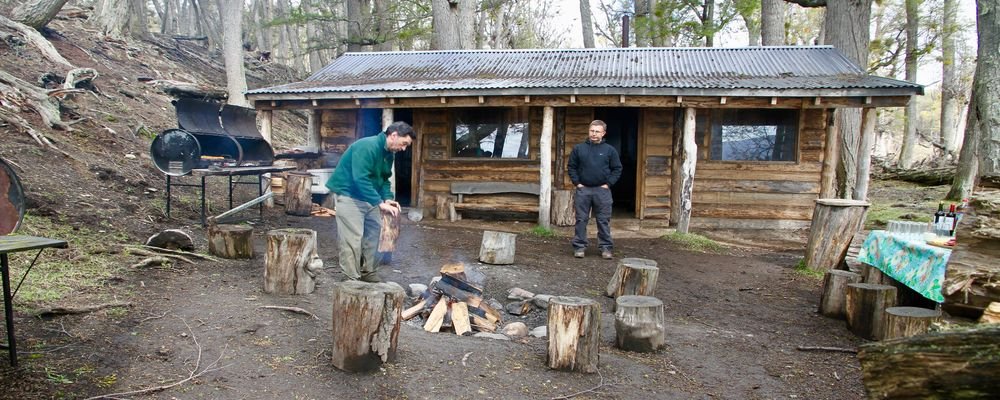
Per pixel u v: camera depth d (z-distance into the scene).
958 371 1.85
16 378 3.01
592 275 6.81
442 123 11.27
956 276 4.15
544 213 9.83
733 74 10.23
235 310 4.40
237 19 15.29
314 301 4.88
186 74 18.39
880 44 22.02
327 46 21.80
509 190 10.97
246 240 6.20
